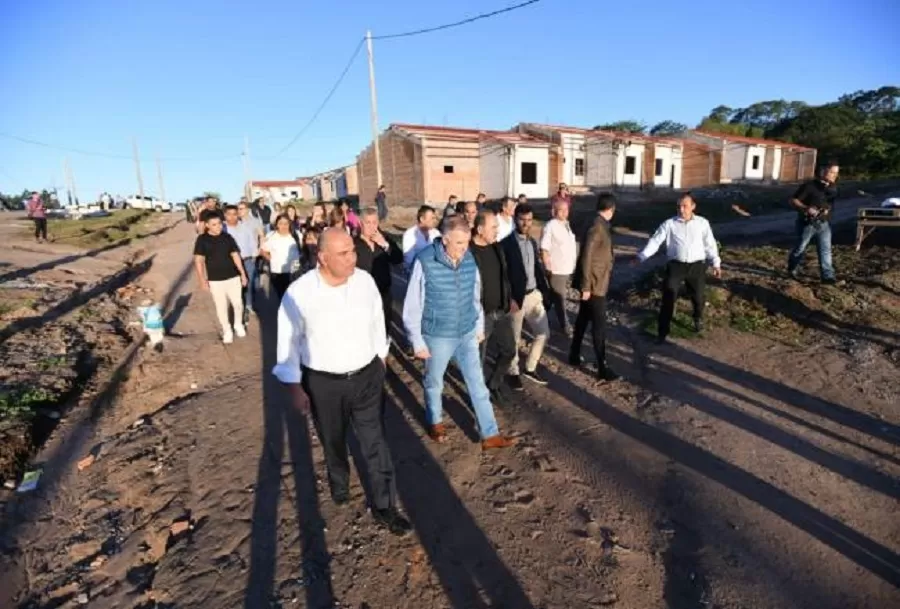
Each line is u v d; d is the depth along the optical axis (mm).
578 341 5676
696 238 6055
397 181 31250
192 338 7496
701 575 2822
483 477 3754
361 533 3211
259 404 5156
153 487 3861
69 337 7379
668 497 3477
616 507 3393
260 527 3305
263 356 6621
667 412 4641
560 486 3629
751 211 22953
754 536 3096
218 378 5949
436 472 3830
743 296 7664
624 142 31672
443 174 28797
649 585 2777
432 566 2932
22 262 14102
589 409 4766
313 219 9008
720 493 3492
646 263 12016
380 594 2752
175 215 46688
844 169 43469
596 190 31969
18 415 4871
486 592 2748
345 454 3324
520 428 4449
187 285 11680
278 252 7766
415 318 3883
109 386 5859
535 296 5133
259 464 4055
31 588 2994
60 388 5652
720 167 38344
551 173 30359
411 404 4977
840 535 3102
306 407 3254
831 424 4383
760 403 4773
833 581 2762
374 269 5809
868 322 6625
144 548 3242
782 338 6406
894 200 9891
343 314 2979
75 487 4000
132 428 4898
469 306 3910
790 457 3906
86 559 3207
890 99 64312
